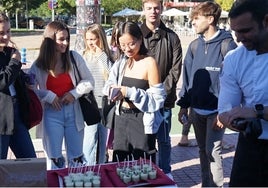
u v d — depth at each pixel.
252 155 2.77
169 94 4.85
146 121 3.77
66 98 4.39
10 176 2.65
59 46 4.33
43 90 4.37
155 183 2.92
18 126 3.99
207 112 4.18
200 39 4.29
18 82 3.94
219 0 46.34
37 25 54.84
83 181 2.84
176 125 8.71
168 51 4.83
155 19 4.80
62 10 55.44
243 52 2.77
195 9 4.27
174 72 4.85
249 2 2.48
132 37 3.75
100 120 4.72
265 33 2.51
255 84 2.72
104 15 61.22
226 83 2.86
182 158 6.35
